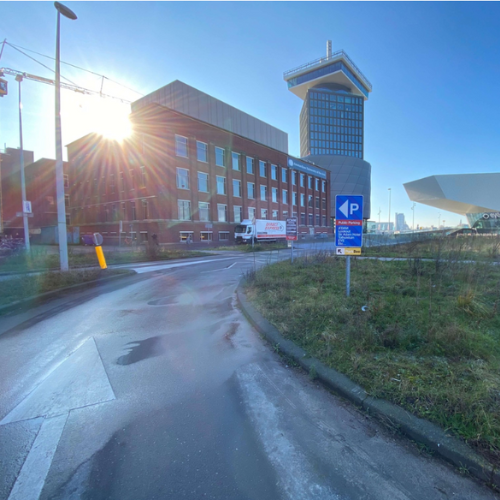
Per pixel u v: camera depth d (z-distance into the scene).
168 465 2.16
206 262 16.38
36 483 2.02
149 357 4.06
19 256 16.22
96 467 2.15
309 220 53.28
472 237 12.48
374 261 10.99
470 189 45.78
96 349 4.36
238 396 3.05
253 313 5.55
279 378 3.39
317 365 3.40
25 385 3.35
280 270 9.88
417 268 7.75
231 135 36.31
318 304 5.35
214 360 3.92
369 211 86.75
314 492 1.90
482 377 2.81
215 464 2.16
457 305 4.79
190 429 2.55
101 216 36.22
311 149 89.06
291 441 2.37
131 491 1.94
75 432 2.54
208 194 33.12
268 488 1.94
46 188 46.16
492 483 1.89
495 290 5.55
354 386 2.93
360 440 2.35
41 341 4.71
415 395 2.64
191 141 31.20
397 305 5.00
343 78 89.44
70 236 41.31
